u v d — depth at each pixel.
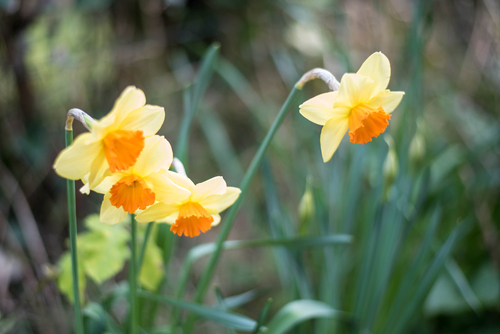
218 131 1.36
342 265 1.05
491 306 1.08
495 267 1.17
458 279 1.07
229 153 1.34
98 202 1.27
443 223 1.21
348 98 0.72
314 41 1.57
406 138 1.00
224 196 0.74
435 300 1.11
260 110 1.45
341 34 1.37
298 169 1.23
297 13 1.52
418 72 0.99
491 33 1.57
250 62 1.56
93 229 0.87
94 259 0.84
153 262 0.86
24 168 1.14
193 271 1.35
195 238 1.42
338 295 1.00
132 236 0.76
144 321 0.90
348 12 1.64
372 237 0.95
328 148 0.74
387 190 0.92
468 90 1.63
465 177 1.37
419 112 0.99
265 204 1.32
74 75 1.27
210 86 1.55
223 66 1.40
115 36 1.34
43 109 1.21
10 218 1.05
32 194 1.16
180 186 0.71
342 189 1.13
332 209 1.07
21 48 1.09
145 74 1.43
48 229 1.18
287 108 0.77
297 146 1.29
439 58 1.69
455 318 1.10
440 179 1.18
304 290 0.94
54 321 0.99
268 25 1.54
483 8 1.57
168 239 0.90
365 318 0.96
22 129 1.14
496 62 1.58
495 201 1.26
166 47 1.47
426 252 0.94
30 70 1.15
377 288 0.96
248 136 1.56
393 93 0.73
